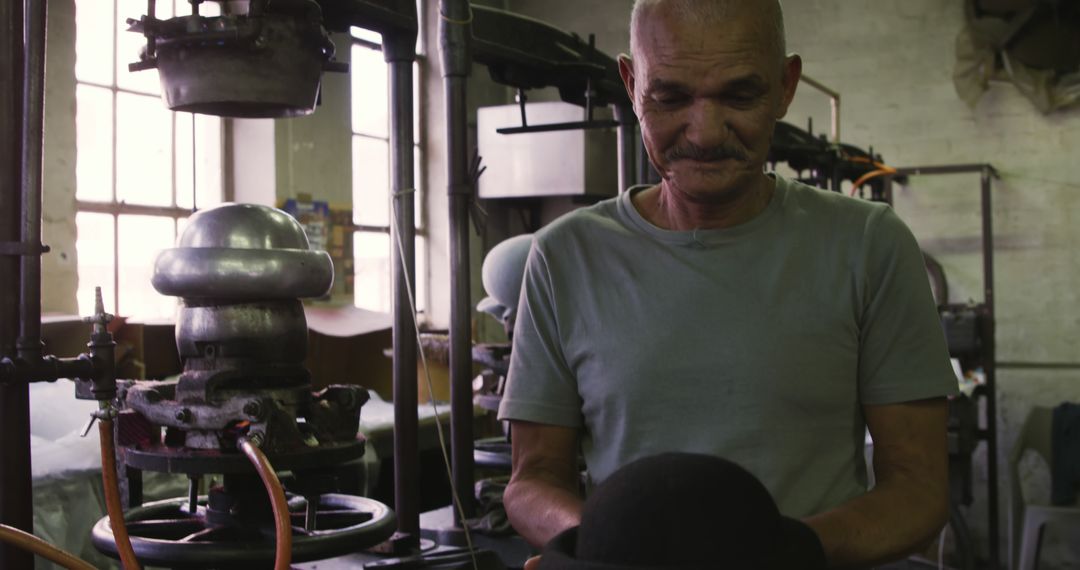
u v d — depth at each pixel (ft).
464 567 5.74
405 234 6.34
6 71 4.16
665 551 1.66
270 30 4.25
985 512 19.10
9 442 4.20
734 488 1.72
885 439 3.35
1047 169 18.52
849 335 3.31
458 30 6.89
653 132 3.15
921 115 19.26
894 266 3.30
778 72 3.11
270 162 15.39
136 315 13.99
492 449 8.04
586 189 18.48
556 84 8.45
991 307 16.76
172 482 9.52
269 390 4.71
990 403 16.35
